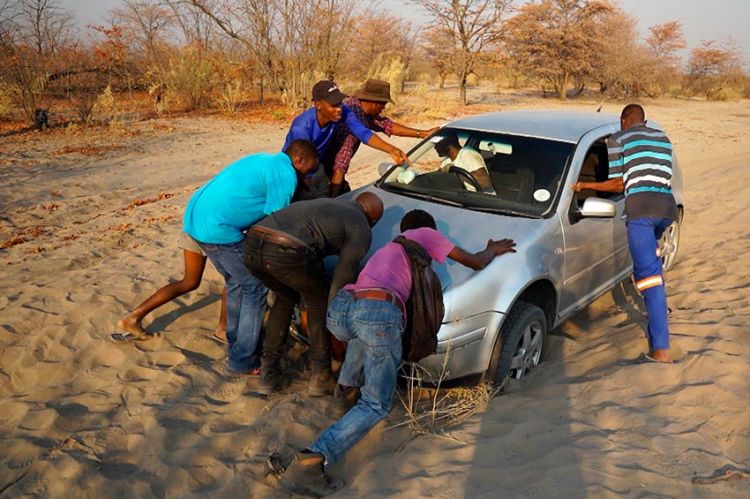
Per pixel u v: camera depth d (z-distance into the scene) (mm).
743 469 3070
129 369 4512
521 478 3205
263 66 24125
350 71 25812
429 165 5277
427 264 3512
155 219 8617
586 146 5016
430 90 37188
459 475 3268
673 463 3166
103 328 5078
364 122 5496
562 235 4523
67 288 5863
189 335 4984
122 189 10648
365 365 3391
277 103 24859
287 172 4047
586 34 34375
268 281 3828
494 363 4055
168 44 28625
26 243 7629
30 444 3686
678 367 4008
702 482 3000
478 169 4984
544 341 4531
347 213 3678
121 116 19609
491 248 3994
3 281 6234
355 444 3605
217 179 4176
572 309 4859
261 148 14750
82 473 3441
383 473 3371
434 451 3521
